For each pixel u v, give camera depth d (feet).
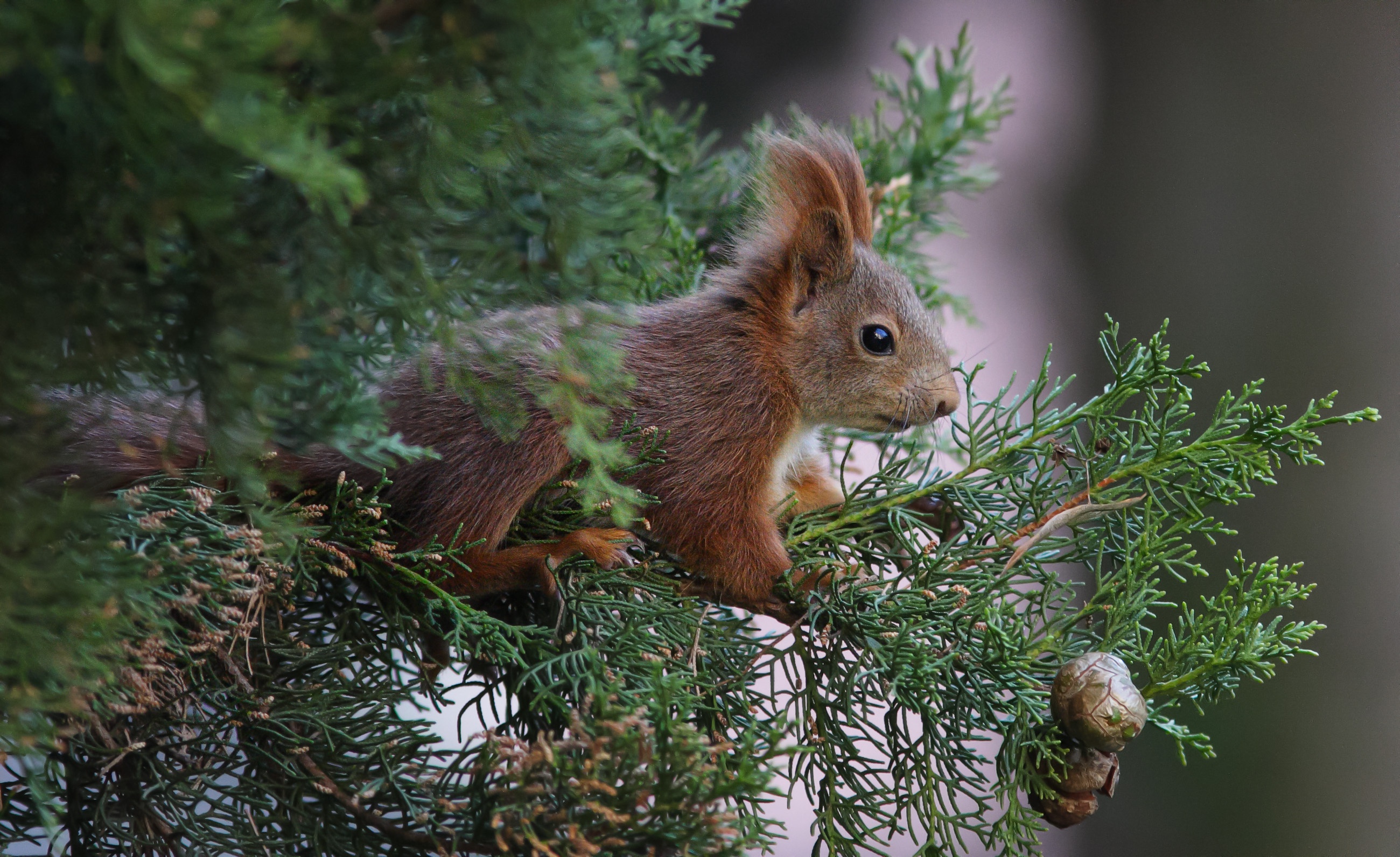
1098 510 12.64
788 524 12.82
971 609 12.62
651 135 12.88
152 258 9.95
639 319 12.85
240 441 11.11
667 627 12.60
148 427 12.57
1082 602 13.67
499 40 9.93
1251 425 12.63
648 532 12.76
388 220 11.21
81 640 11.40
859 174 12.92
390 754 12.54
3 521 10.86
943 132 13.01
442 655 12.65
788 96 13.73
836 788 12.60
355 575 12.61
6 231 10.68
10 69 8.96
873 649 12.60
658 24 12.79
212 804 12.54
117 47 8.51
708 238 12.97
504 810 12.43
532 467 12.68
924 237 13.16
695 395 12.82
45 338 10.94
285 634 12.59
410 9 10.09
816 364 12.86
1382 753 13.89
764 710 12.62
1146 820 14.19
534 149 11.05
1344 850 13.83
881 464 12.78
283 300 10.78
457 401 12.69
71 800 12.53
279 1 10.07
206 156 9.78
